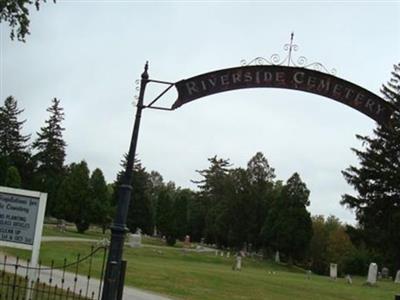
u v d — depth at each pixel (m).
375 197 50.00
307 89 10.14
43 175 79.62
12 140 85.00
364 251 71.12
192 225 94.44
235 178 80.81
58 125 83.25
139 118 9.98
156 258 40.78
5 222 11.98
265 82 10.16
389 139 48.41
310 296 23.30
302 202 69.94
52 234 48.78
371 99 10.07
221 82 10.17
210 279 24.14
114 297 9.43
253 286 23.97
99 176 66.75
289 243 68.50
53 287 15.06
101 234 65.19
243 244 80.12
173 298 17.58
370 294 27.67
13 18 15.56
